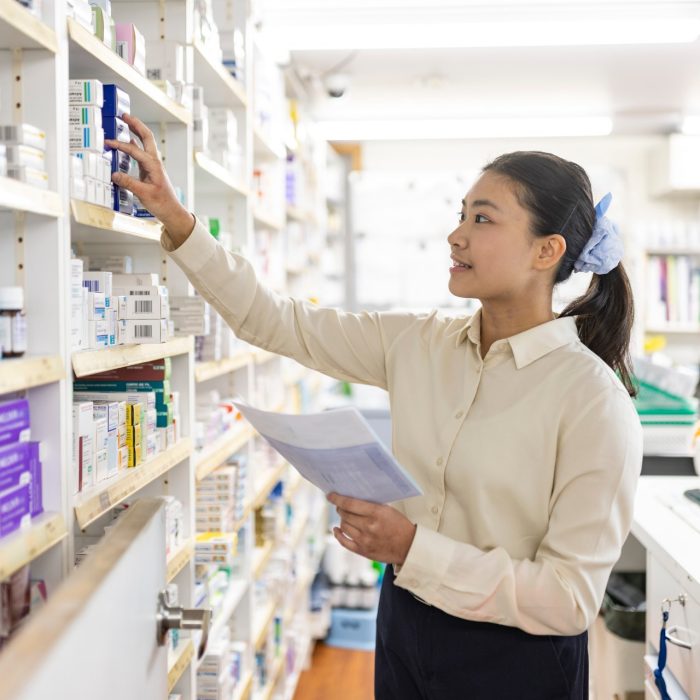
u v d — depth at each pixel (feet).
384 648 4.98
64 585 2.65
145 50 5.80
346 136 16.03
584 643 4.69
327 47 10.39
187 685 6.09
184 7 5.98
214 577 7.27
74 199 4.09
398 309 17.85
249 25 8.20
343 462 3.95
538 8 9.45
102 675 2.72
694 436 9.54
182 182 6.04
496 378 4.67
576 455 4.28
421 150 18.15
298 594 11.69
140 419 5.16
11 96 3.87
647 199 17.80
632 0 9.23
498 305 4.75
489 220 4.54
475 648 4.50
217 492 7.09
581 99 14.34
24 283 3.93
